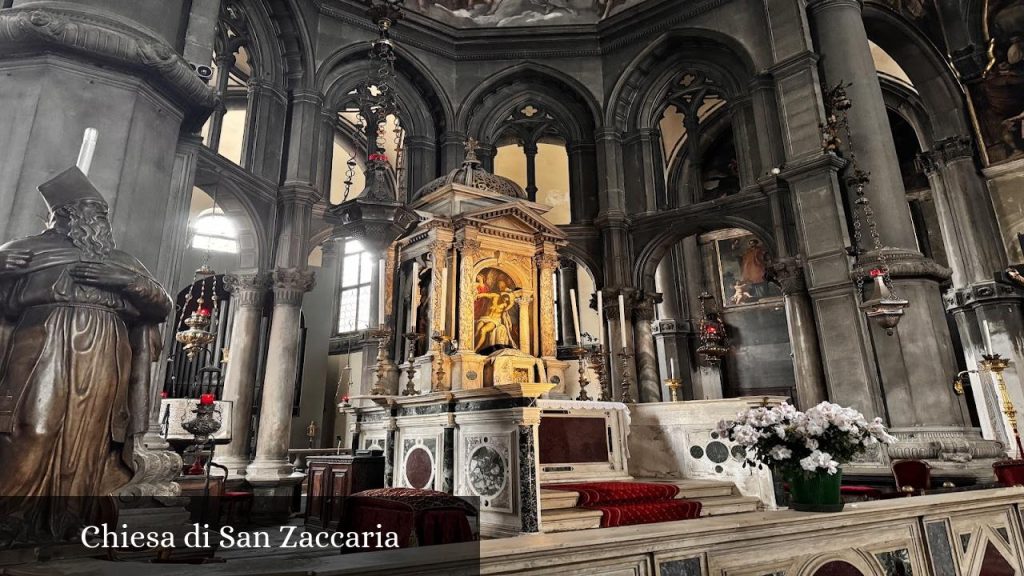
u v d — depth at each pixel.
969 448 8.66
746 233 19.02
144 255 5.47
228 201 10.91
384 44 9.28
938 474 8.59
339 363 19.16
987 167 13.97
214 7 6.71
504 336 7.94
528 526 4.48
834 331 10.14
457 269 7.83
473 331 7.68
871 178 10.57
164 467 5.10
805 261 10.73
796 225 11.03
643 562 3.11
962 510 4.60
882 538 4.07
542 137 15.89
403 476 6.23
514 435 4.78
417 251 8.18
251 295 11.20
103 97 5.34
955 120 14.45
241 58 15.47
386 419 6.55
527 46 14.91
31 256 3.10
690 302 18.66
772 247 11.51
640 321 13.04
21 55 5.20
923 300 9.70
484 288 8.00
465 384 7.08
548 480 6.17
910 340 9.59
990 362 8.74
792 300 10.87
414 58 14.23
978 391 13.10
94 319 3.23
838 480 3.97
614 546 2.98
